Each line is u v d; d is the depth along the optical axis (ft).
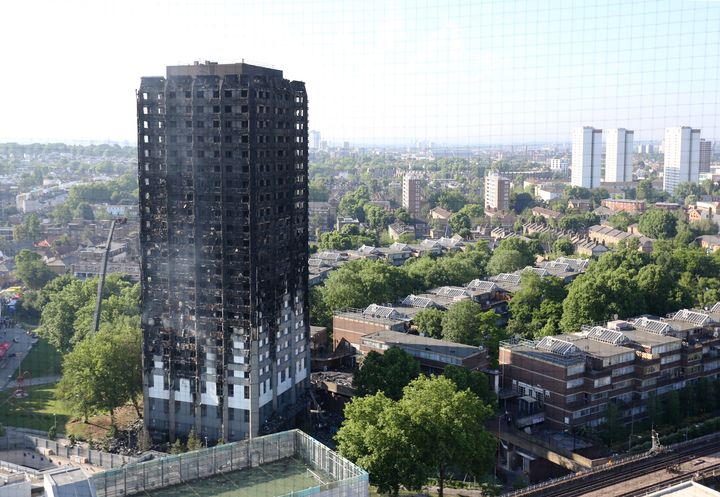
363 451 617.21
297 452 577.84
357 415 634.84
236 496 509.76
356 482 512.63
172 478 528.22
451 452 614.75
